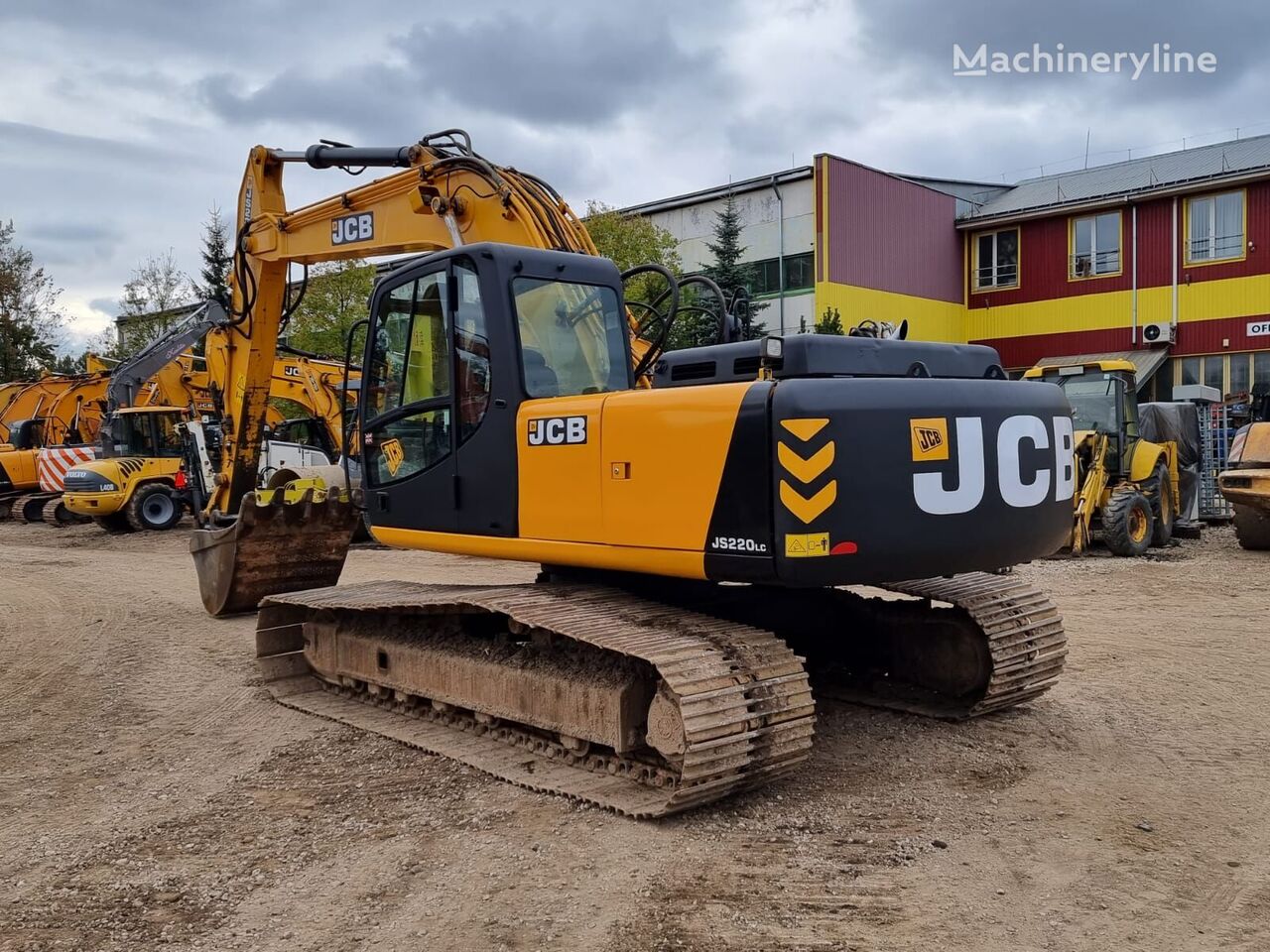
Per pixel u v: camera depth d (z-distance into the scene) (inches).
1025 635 237.1
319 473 450.9
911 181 1200.8
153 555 626.5
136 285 1572.3
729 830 180.1
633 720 196.1
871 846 173.3
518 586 229.0
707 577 184.7
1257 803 191.9
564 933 145.4
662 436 189.9
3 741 245.3
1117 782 203.2
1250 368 1021.2
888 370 201.2
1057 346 1142.3
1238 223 1017.5
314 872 167.2
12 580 515.5
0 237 1624.0
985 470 192.1
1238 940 141.8
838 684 267.7
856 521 176.7
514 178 287.4
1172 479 590.9
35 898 158.9
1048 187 1233.4
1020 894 155.6
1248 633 342.0
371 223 327.6
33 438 930.1
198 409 773.9
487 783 206.1
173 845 179.5
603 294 235.9
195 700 278.5
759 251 1146.0
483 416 223.3
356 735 243.0
